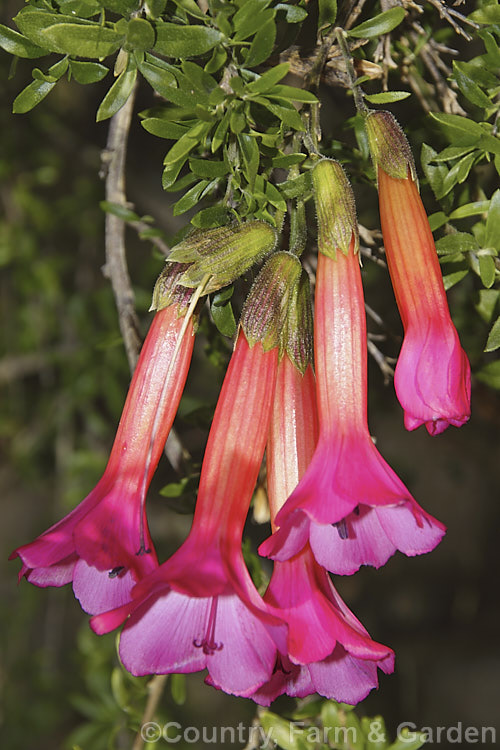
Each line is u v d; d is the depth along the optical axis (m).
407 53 0.39
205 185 0.34
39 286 0.71
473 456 0.77
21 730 0.73
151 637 0.30
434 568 0.88
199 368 0.69
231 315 0.34
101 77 0.33
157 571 0.29
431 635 0.83
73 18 0.32
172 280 0.33
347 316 0.31
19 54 0.33
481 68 0.34
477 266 0.35
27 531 0.98
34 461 0.77
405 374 0.31
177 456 0.41
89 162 0.71
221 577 0.29
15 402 0.77
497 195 0.34
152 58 0.32
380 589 0.85
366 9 0.37
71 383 0.69
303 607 0.31
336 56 0.35
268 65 0.35
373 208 0.48
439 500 0.90
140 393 0.32
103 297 0.68
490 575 0.87
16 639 0.78
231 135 0.33
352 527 0.30
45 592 0.80
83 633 0.61
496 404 0.43
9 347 0.78
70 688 0.75
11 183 0.70
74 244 0.76
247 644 0.29
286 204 0.33
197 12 0.31
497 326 0.34
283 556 0.30
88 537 0.30
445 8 0.34
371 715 0.80
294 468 0.32
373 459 0.30
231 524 0.30
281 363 0.32
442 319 0.31
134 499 0.32
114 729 0.47
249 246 0.32
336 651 0.31
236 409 0.31
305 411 0.32
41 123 0.66
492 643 0.83
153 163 0.72
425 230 0.32
